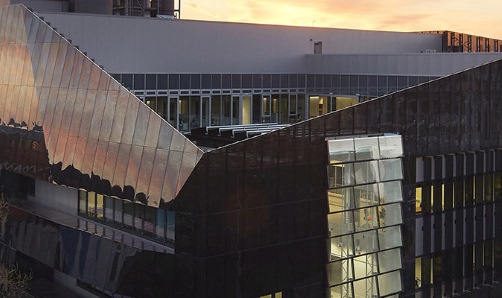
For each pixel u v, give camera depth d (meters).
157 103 58.44
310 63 67.12
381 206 39.53
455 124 43.06
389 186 39.88
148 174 35.41
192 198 33.12
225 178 33.47
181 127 59.94
